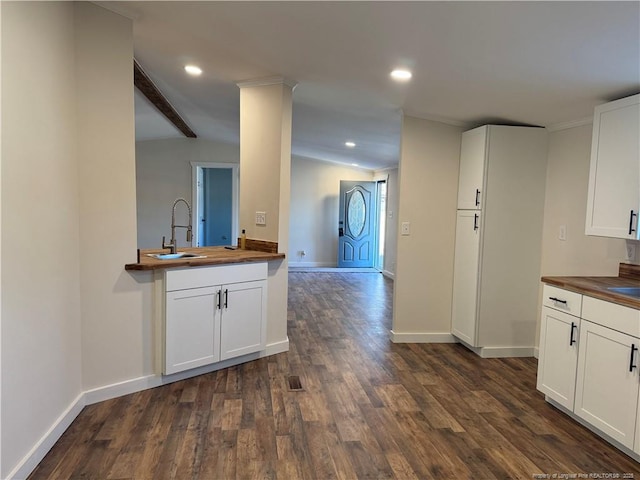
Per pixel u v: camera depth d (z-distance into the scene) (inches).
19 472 73.1
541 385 114.5
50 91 83.3
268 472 80.8
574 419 105.7
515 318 151.1
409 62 106.5
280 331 148.9
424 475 81.7
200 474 79.4
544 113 133.2
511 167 147.0
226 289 127.5
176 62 132.8
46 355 83.0
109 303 105.3
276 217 143.7
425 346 161.5
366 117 176.1
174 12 96.0
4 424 68.7
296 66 123.7
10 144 68.9
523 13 74.0
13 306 70.7
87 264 100.5
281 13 88.8
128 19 102.0
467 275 155.3
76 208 96.8
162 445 88.4
